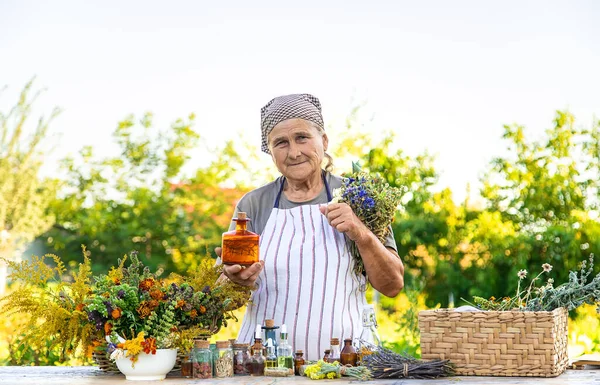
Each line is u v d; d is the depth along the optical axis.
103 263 11.32
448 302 8.27
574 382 2.76
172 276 3.39
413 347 6.95
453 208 8.47
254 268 3.31
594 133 9.82
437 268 8.25
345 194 3.50
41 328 3.10
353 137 10.37
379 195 3.51
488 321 2.95
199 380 3.00
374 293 8.55
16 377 3.17
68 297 3.17
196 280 3.30
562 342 3.05
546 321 2.89
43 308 3.12
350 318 3.51
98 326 3.06
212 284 3.30
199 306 3.18
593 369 3.15
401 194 3.56
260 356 3.12
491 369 2.93
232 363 3.12
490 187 9.60
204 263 3.36
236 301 3.32
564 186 9.46
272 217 3.71
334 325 3.45
